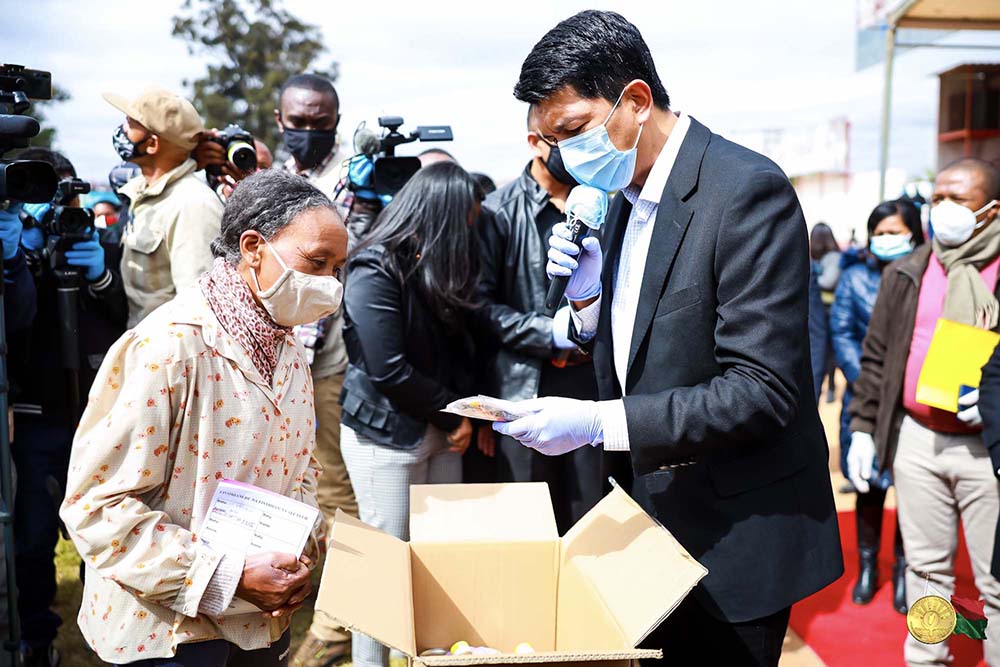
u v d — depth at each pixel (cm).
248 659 176
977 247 271
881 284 309
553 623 175
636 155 169
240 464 158
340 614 128
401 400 267
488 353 291
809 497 170
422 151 378
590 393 280
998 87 1315
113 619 156
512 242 291
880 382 309
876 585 367
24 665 283
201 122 319
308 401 173
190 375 152
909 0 823
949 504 280
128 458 149
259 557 152
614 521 167
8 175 221
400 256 267
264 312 160
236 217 158
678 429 156
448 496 181
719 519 169
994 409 214
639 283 181
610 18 163
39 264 290
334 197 343
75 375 285
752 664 170
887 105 914
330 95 377
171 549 149
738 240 157
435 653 158
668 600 134
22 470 290
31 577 291
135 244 310
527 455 280
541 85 163
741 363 157
